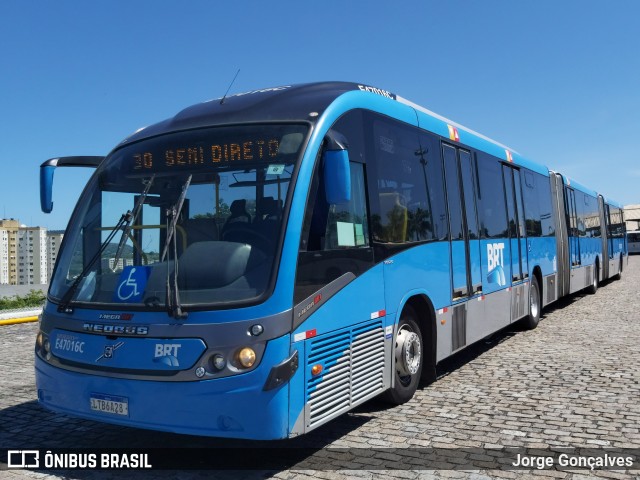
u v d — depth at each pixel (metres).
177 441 5.82
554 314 15.18
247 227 4.93
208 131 5.46
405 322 6.86
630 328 12.36
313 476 4.86
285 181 4.99
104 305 4.98
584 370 8.50
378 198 6.23
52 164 6.07
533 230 12.48
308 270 4.94
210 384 4.45
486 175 9.81
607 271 23.84
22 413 6.88
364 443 5.60
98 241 5.40
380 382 6.03
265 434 4.46
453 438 5.70
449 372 8.57
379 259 6.09
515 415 6.41
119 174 5.61
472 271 8.75
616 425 6.05
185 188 5.21
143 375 4.63
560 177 15.71
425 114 7.89
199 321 4.55
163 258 4.98
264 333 4.50
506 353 9.95
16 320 14.89
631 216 71.31
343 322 5.37
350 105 5.94
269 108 5.57
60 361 5.11
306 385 4.80
